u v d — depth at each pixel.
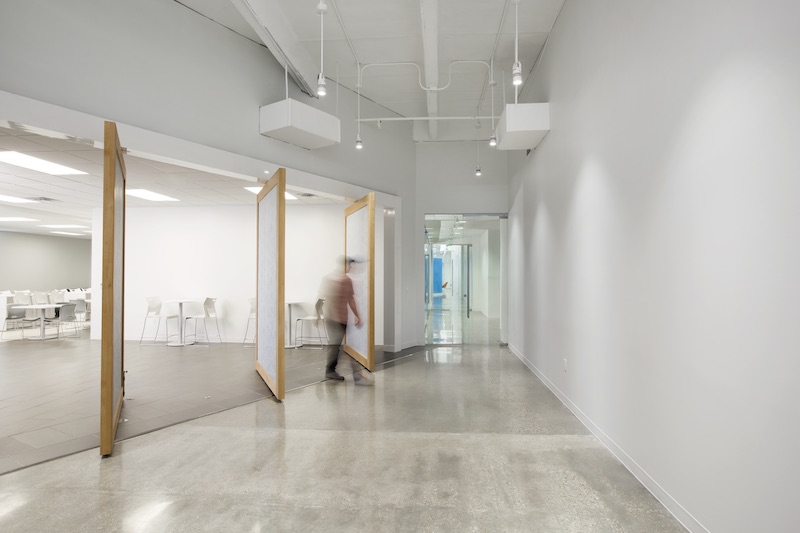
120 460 3.53
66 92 4.08
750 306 2.03
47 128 3.91
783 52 1.82
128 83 4.55
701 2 2.39
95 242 10.40
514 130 5.54
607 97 3.70
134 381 6.17
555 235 5.32
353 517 2.67
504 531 2.52
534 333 6.57
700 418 2.43
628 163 3.31
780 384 1.85
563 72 4.96
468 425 4.34
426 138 8.95
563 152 4.95
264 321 6.16
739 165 2.10
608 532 2.51
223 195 8.62
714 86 2.29
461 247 9.91
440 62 6.55
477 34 5.74
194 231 9.96
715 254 2.29
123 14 4.52
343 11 5.29
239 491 3.00
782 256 1.84
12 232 16.45
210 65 5.36
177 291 9.96
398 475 3.24
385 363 7.43
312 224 9.71
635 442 3.22
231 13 5.27
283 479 3.18
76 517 2.68
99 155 5.72
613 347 3.62
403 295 8.75
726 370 2.20
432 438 3.99
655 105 2.90
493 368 7.01
